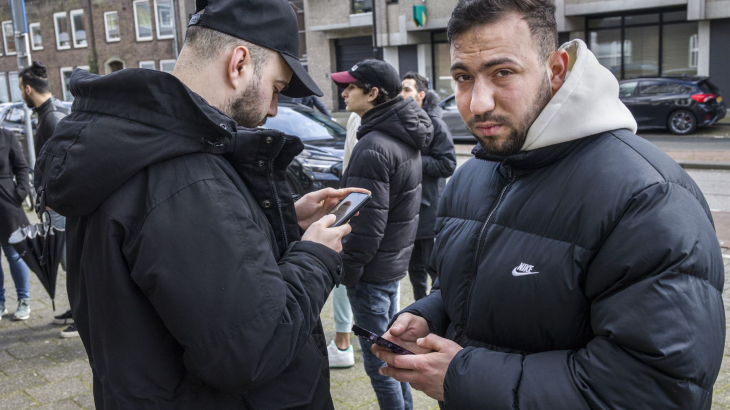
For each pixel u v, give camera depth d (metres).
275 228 1.38
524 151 1.29
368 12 22.11
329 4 22.84
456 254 1.43
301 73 1.43
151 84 1.19
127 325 1.22
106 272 1.21
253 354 1.17
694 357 1.03
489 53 1.20
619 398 1.07
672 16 17.81
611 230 1.14
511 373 1.19
